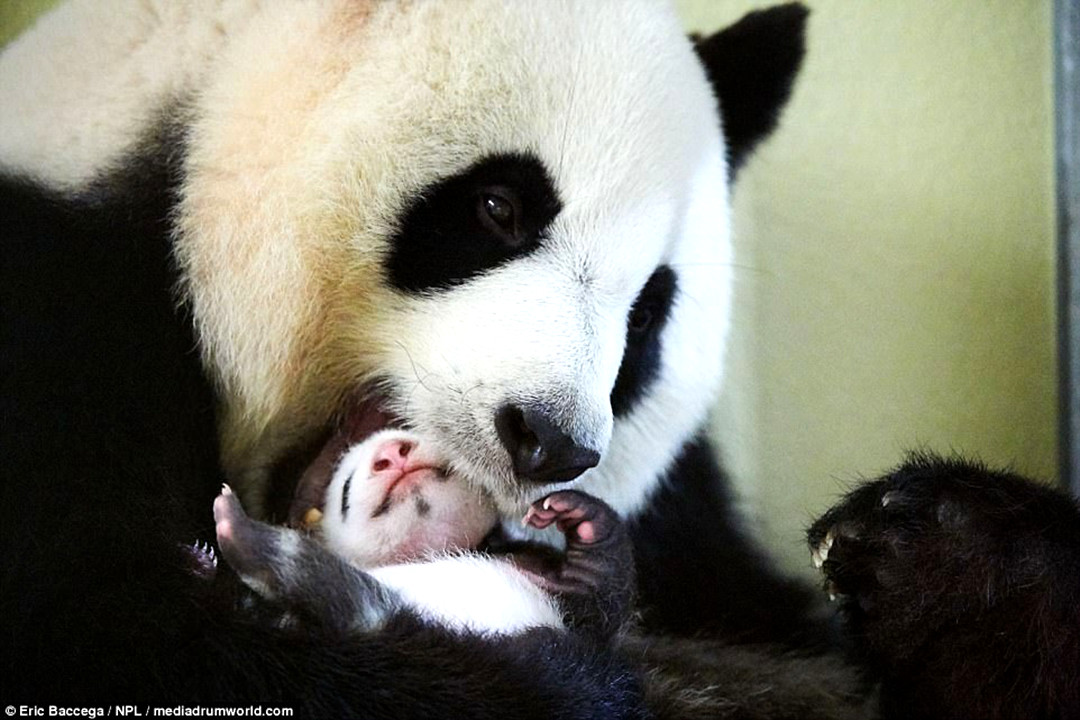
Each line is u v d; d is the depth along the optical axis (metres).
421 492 3.13
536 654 3.04
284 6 3.14
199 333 3.14
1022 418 3.34
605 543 3.14
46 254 3.11
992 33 3.34
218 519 3.00
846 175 3.35
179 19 3.14
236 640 2.99
